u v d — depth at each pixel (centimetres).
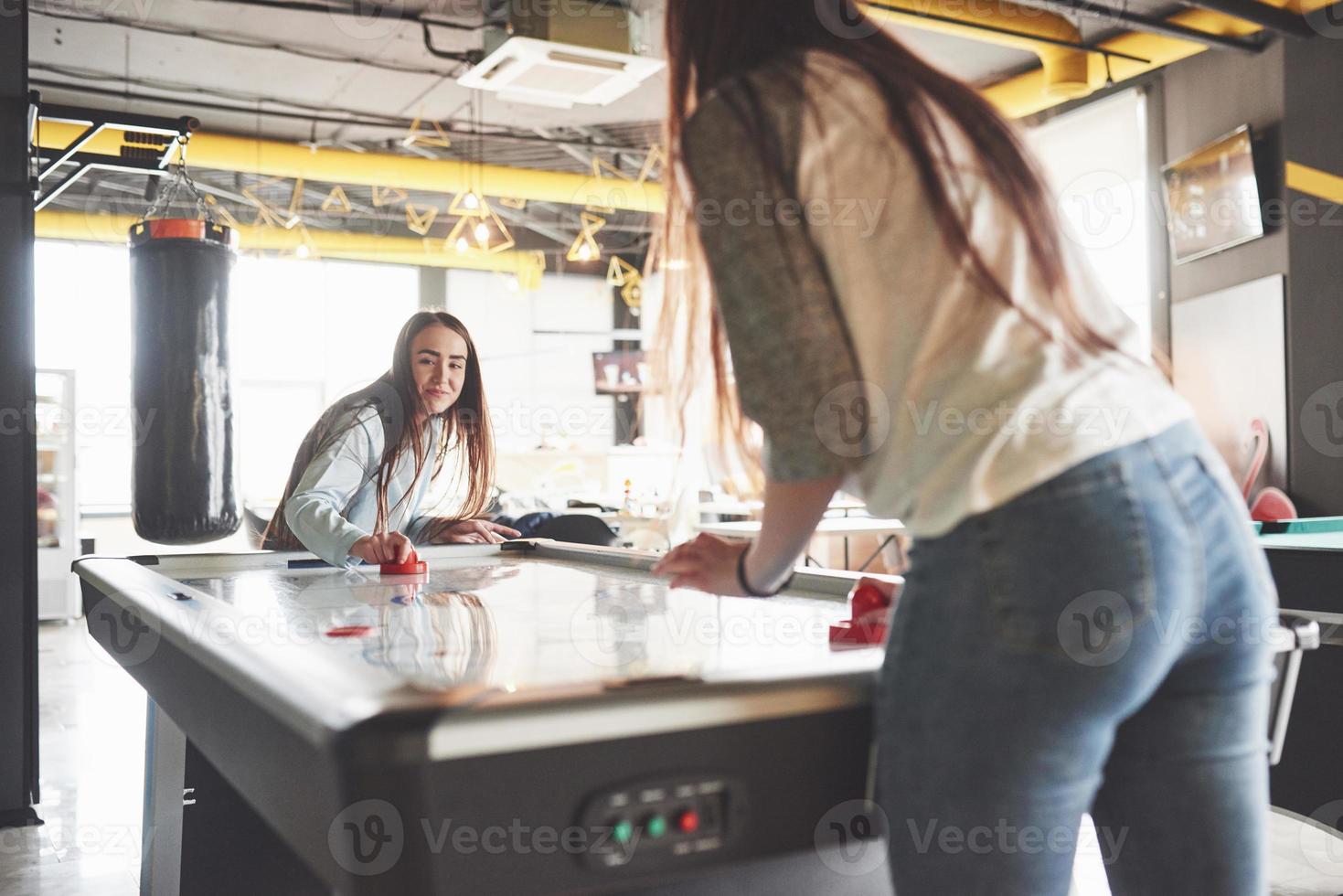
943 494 85
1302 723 249
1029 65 718
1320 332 584
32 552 337
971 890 85
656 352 116
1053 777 83
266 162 807
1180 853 93
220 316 325
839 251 89
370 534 252
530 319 1279
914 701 87
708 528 557
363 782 76
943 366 86
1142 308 721
